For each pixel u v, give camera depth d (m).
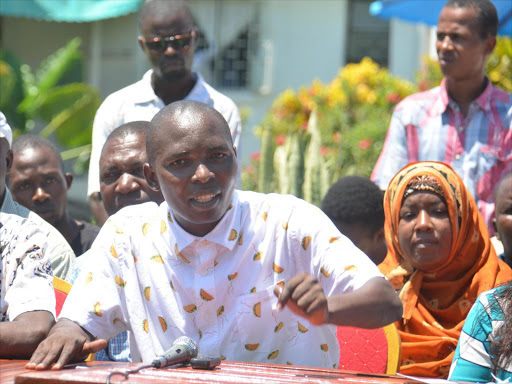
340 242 4.12
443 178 5.37
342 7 17.17
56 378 3.01
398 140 7.20
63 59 17.53
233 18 17.44
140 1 15.99
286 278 4.21
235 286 4.20
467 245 5.39
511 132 7.00
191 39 7.05
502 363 4.00
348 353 4.93
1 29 18.77
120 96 7.11
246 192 4.34
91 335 4.16
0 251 4.35
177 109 4.02
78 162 17.23
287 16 17.36
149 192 5.40
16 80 17.27
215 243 4.14
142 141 5.48
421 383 3.40
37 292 4.27
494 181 6.99
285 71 17.39
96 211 6.98
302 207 4.24
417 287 5.45
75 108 16.98
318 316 3.39
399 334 5.34
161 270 4.25
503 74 11.98
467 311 5.35
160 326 4.25
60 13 15.81
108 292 4.25
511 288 4.16
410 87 14.38
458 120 7.09
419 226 5.33
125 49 18.39
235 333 4.19
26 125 17.30
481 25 6.90
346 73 14.68
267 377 3.26
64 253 5.55
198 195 3.91
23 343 4.02
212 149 3.92
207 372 3.33
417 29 16.67
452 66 6.96
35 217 5.55
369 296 3.76
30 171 6.62
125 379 3.03
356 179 6.44
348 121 14.02
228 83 17.59
